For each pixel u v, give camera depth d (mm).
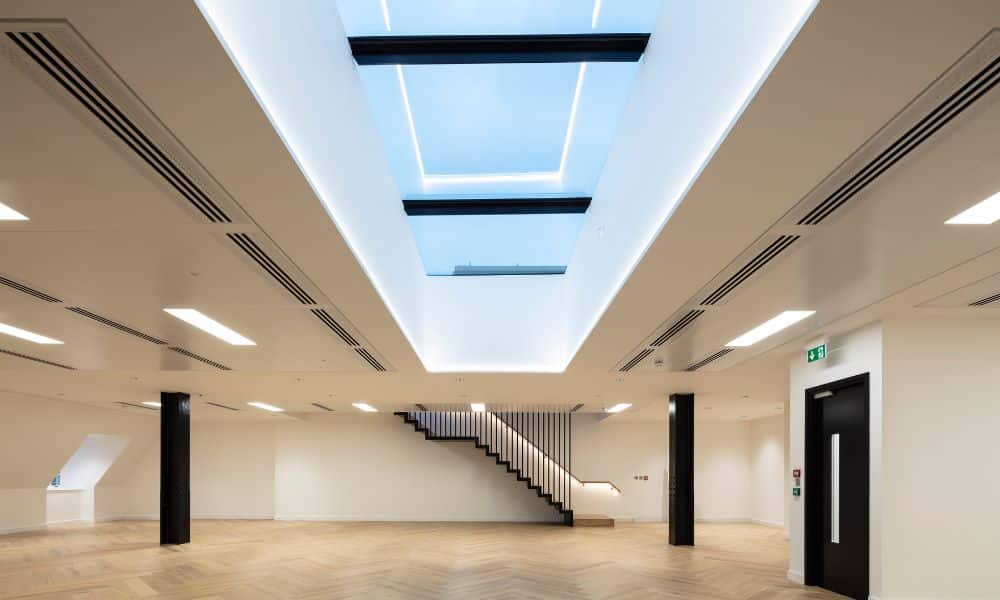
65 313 6871
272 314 6875
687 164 3766
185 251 4867
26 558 12062
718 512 20688
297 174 3527
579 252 8922
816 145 3186
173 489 13906
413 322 9008
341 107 4457
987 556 7305
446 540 14883
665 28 4266
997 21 2248
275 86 3062
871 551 7527
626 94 6160
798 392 9508
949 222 4250
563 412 19141
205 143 3188
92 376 11477
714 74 3307
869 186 3662
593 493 20547
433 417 20297
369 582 9695
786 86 2676
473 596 8688
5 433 14750
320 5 3883
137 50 2451
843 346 8289
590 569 10812
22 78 2646
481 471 20203
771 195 3809
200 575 10305
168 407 13859
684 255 4953
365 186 5371
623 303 6438
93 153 3307
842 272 5461
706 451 20922
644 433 20875
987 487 7402
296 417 19562
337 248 4758
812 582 9133
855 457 8219
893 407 7480
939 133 3059
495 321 11320
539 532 16719
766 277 5609
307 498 20062
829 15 2234
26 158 3348
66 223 4289
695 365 10266
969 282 5789
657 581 9703
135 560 11828
